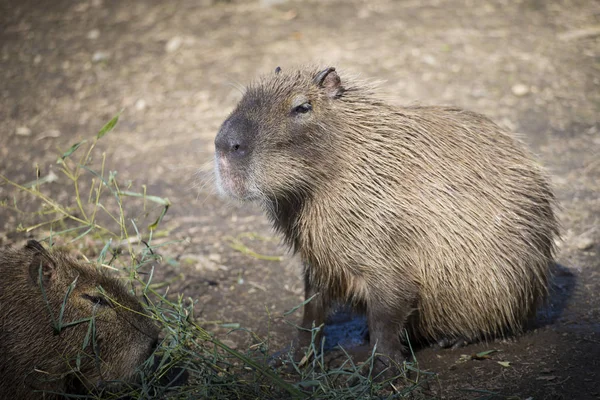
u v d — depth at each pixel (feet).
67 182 60.29
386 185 35.99
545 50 78.74
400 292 36.52
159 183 60.03
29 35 89.35
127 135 67.97
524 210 37.73
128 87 76.43
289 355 35.78
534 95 69.92
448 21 87.15
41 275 33.76
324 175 36.01
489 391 34.50
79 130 69.00
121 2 98.32
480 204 36.78
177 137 67.15
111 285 35.76
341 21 88.53
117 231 52.80
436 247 36.37
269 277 47.98
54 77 79.36
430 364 37.91
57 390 34.76
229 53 81.56
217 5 95.81
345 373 34.14
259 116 35.73
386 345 37.06
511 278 37.52
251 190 35.63
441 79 73.05
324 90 36.73
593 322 40.52
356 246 36.24
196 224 54.44
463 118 39.04
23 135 68.23
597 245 48.62
